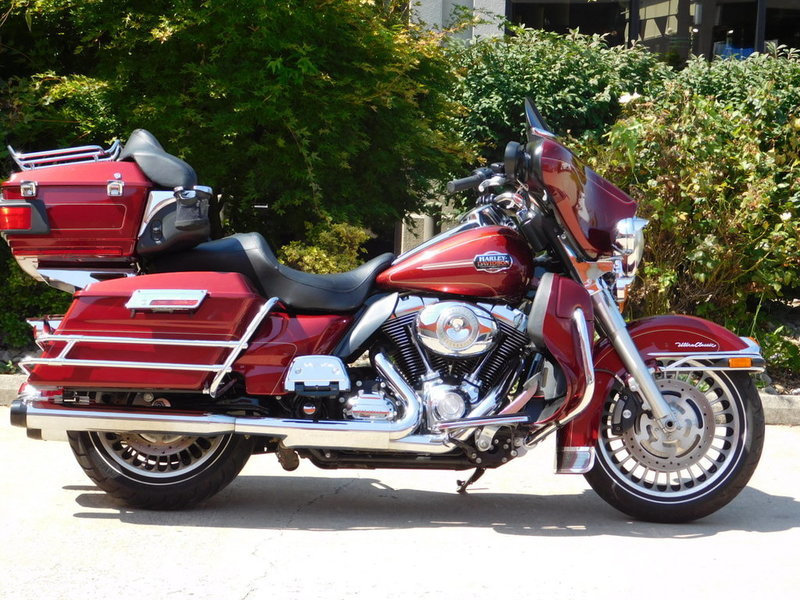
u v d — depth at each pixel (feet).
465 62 32.60
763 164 26.27
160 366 14.42
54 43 28.91
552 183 14.83
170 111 25.70
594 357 15.30
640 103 26.84
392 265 15.14
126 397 14.99
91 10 25.75
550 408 14.64
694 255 24.97
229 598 11.88
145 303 14.35
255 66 25.98
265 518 15.28
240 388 15.08
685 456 15.29
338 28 26.76
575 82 32.78
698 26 40.16
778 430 22.48
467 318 14.49
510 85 32.50
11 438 20.02
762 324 28.02
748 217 25.05
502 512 15.98
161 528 14.58
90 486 16.75
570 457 14.87
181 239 14.73
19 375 23.47
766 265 25.85
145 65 26.16
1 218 14.76
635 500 15.28
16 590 12.07
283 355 14.67
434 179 29.73
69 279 15.02
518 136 33.09
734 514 16.02
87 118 26.63
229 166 26.89
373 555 13.57
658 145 25.38
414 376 14.90
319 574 12.77
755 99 28.81
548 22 39.83
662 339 15.33
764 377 25.04
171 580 12.46
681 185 25.03
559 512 16.05
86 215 14.73
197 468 15.19
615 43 40.04
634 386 14.97
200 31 25.55
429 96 29.25
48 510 15.34
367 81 26.99
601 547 14.12
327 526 14.94
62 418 14.48
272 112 25.26
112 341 14.42
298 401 14.80
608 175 26.03
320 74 25.46
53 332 14.78
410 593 12.15
